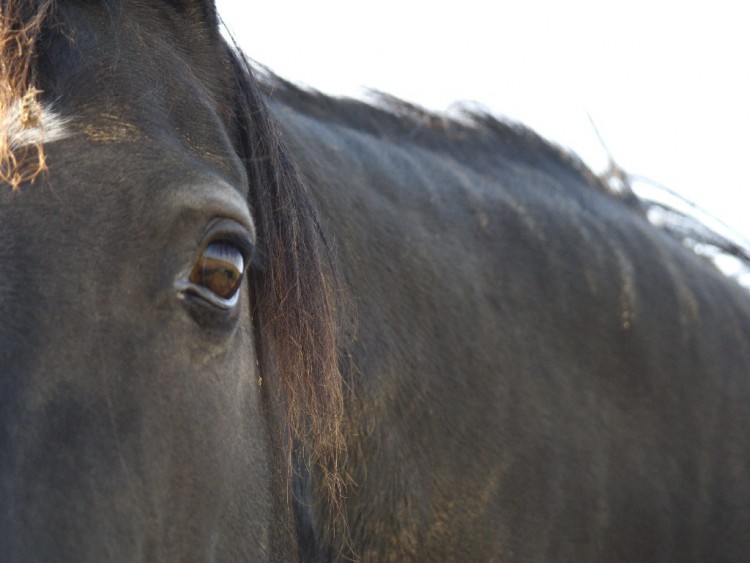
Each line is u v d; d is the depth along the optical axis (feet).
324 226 11.30
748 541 14.97
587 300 14.34
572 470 13.32
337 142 13.15
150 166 7.75
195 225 7.67
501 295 13.53
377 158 13.51
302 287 9.21
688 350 15.05
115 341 7.38
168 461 7.54
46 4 7.90
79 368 7.17
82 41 8.27
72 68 8.07
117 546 6.97
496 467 12.60
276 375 9.28
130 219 7.55
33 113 7.55
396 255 12.42
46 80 7.90
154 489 7.39
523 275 13.94
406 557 11.77
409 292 12.35
